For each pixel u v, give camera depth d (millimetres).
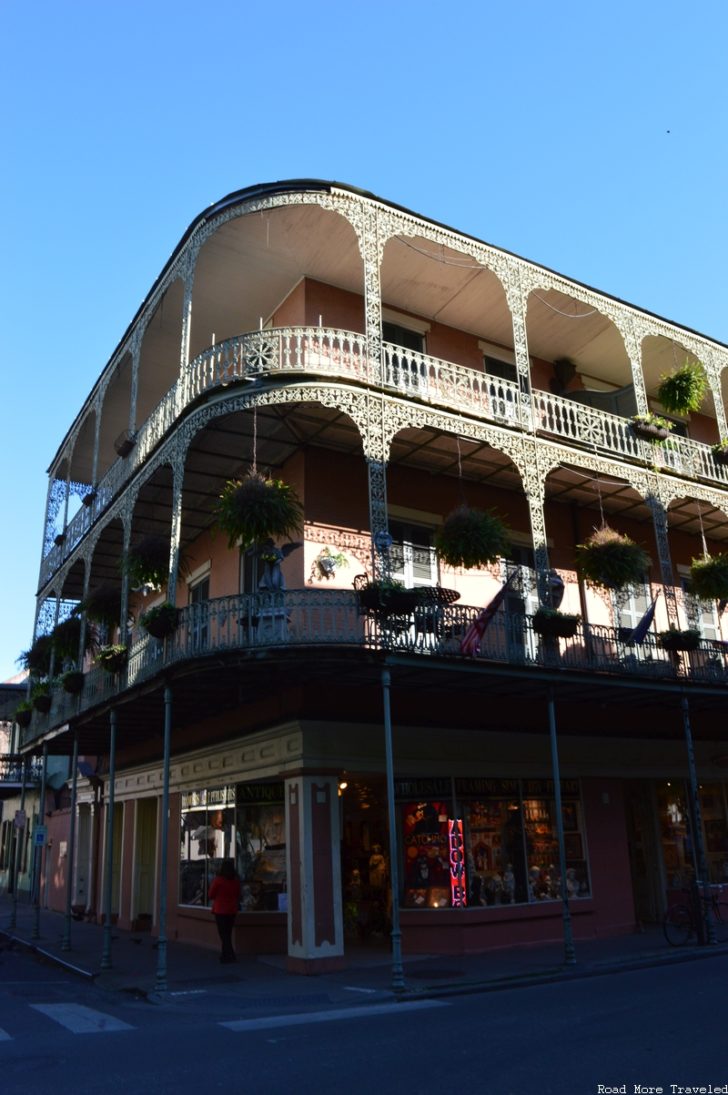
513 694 14805
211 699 14523
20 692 33750
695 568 17438
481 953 13859
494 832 14961
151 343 18781
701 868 14594
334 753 13539
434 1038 7750
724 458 18531
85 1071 6953
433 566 16141
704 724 18906
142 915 19859
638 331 18047
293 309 16844
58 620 21578
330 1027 8664
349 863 16500
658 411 21734
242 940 14516
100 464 24531
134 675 14930
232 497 12891
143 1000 11242
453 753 14812
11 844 34719
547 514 18250
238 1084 6340
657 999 9266
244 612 12414
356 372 13938
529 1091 5805
